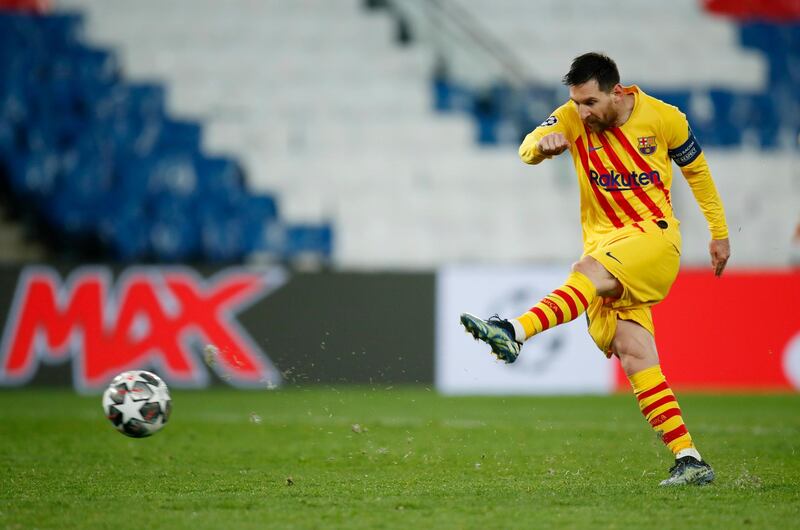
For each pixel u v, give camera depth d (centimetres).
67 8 6106
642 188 1903
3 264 4425
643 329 1933
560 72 6203
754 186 5831
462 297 4541
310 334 4512
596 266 1880
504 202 5684
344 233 5531
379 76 6112
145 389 2073
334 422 3219
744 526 1481
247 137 5806
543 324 1828
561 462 2303
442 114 5984
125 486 1919
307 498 1755
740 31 6462
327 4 6334
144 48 6075
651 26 6425
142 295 4453
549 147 1805
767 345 4531
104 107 5825
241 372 4481
